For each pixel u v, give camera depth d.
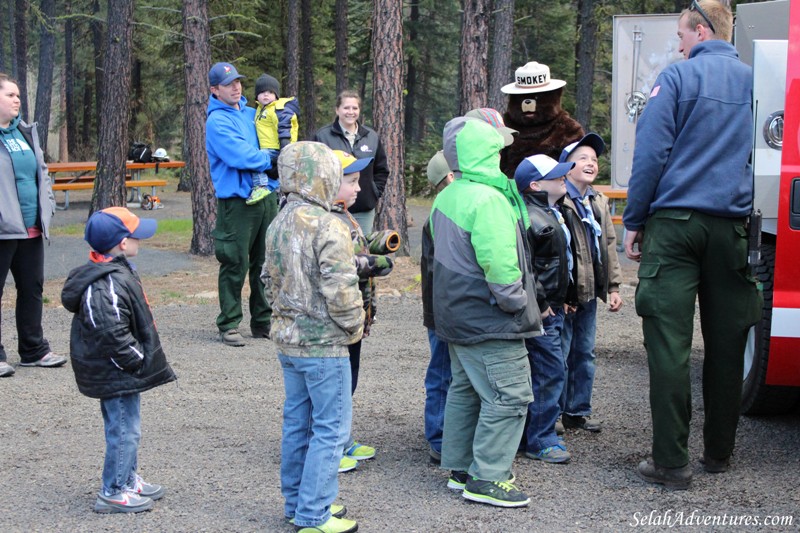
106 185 16.47
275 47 29.03
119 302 3.94
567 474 4.60
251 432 5.36
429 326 4.59
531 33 33.06
